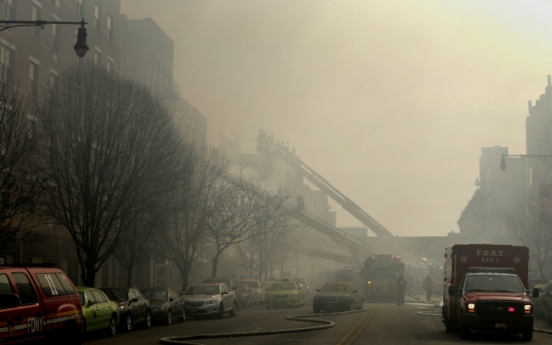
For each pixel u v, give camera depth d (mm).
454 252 24047
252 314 38469
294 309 44344
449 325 23703
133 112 29922
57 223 31766
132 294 26016
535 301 34250
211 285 35125
